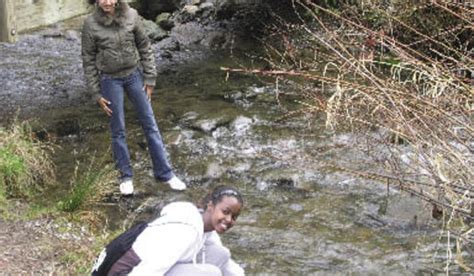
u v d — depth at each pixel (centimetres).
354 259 721
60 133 941
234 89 1060
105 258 510
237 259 723
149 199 807
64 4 898
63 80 1102
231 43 1231
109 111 787
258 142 915
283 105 1001
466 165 574
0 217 755
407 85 696
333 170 838
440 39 852
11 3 856
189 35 1270
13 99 1038
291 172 847
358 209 788
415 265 709
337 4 1098
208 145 913
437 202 595
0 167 798
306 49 1070
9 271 675
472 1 734
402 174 630
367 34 761
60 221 755
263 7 1269
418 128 589
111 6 752
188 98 1036
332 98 610
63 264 693
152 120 809
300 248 738
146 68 792
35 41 1227
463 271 696
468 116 605
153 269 499
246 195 820
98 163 870
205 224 515
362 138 841
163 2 1314
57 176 844
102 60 771
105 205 795
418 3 909
